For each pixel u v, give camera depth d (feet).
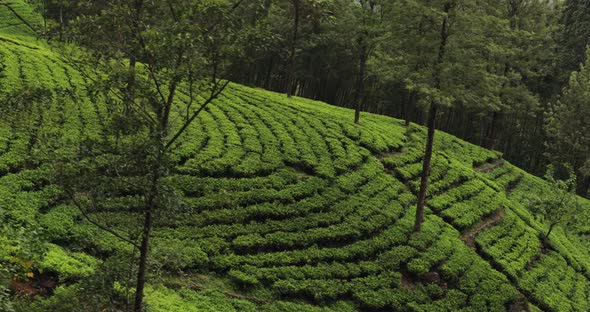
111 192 36.83
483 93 90.89
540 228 123.24
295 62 253.24
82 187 35.78
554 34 230.27
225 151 100.83
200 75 39.06
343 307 72.33
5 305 30.68
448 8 87.97
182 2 37.52
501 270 94.53
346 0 166.30
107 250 64.54
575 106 192.85
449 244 93.91
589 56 194.49
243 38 38.22
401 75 91.81
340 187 99.66
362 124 146.20
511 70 191.52
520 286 91.50
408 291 79.05
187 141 100.17
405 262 84.99
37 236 34.01
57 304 39.83
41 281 54.13
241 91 154.51
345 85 271.28
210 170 91.09
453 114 266.98
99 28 36.81
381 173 112.68
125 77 37.73
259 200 87.04
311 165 104.68
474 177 133.69
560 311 89.56
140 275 38.09
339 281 75.92
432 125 91.25
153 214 38.50
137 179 37.58
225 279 70.49
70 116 94.94
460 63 87.40
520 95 189.57
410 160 125.80
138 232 38.45
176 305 59.26
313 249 80.43
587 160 181.37
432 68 88.22
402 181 114.83
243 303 65.98
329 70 263.90
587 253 131.85
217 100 134.92
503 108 194.08
